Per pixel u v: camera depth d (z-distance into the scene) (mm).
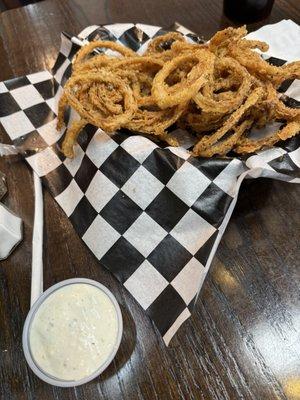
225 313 220
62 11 440
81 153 271
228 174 229
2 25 432
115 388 201
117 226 242
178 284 218
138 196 240
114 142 253
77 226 259
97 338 206
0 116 327
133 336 217
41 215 268
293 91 280
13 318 227
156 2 440
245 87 248
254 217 257
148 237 235
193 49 281
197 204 227
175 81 281
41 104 335
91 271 244
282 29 334
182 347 210
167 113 262
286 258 239
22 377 207
